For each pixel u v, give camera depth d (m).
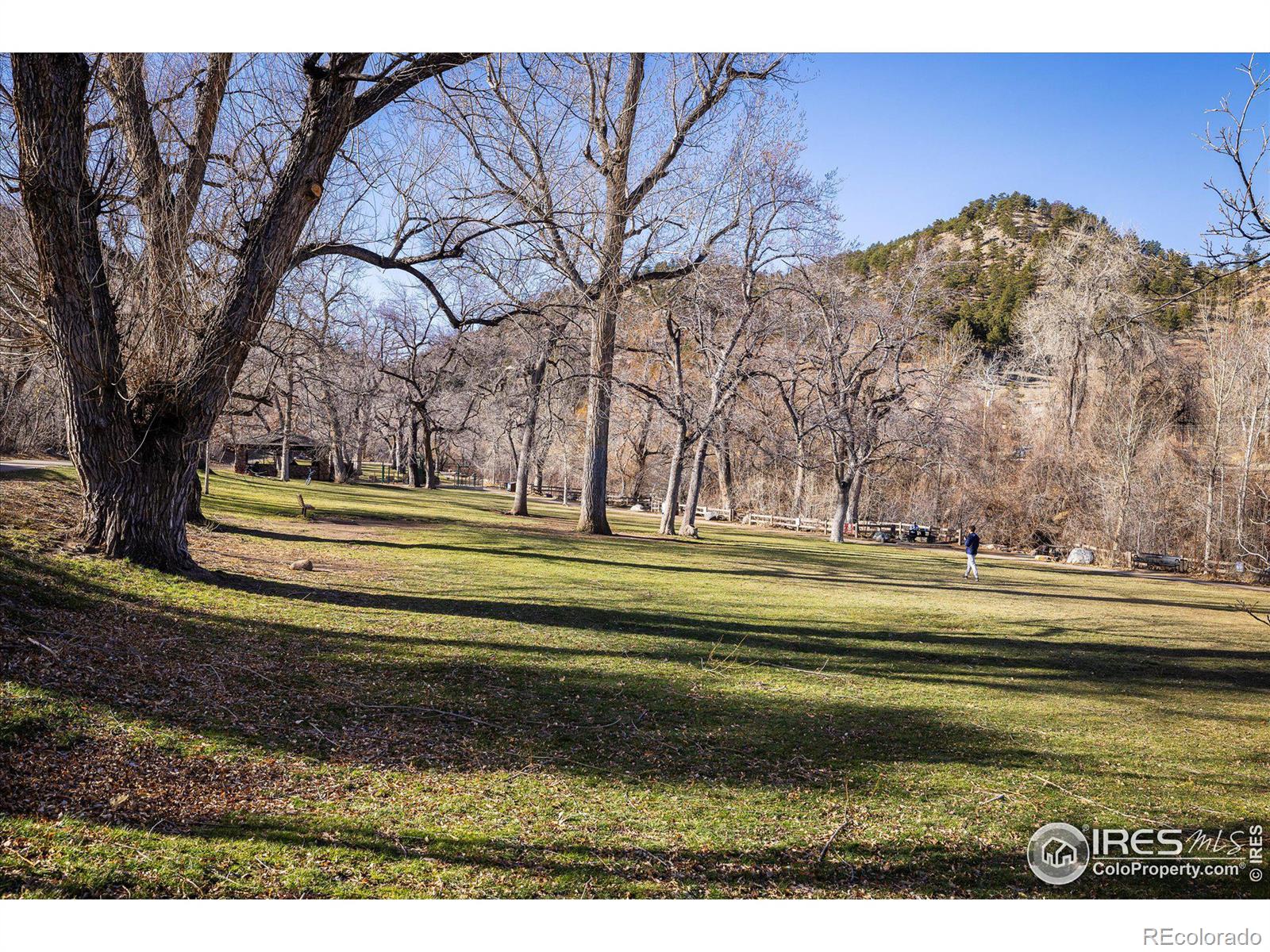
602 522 33.91
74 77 10.97
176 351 12.48
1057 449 54.72
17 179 11.35
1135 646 16.97
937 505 58.41
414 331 40.00
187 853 5.34
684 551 29.62
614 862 5.91
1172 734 10.72
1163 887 6.23
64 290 11.38
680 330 35.22
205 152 14.39
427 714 8.61
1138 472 48.06
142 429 12.48
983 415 59.44
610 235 25.22
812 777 8.08
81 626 9.09
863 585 24.23
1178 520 46.94
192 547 16.20
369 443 84.31
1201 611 24.08
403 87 13.12
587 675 10.83
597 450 33.69
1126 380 51.50
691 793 7.41
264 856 5.44
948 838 6.91
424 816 6.33
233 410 23.48
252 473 53.25
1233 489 45.97
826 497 60.28
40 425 31.05
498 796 6.89
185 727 7.26
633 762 8.02
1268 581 39.41
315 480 58.22
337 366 37.66
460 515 36.00
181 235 12.48
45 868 4.93
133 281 12.52
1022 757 9.27
